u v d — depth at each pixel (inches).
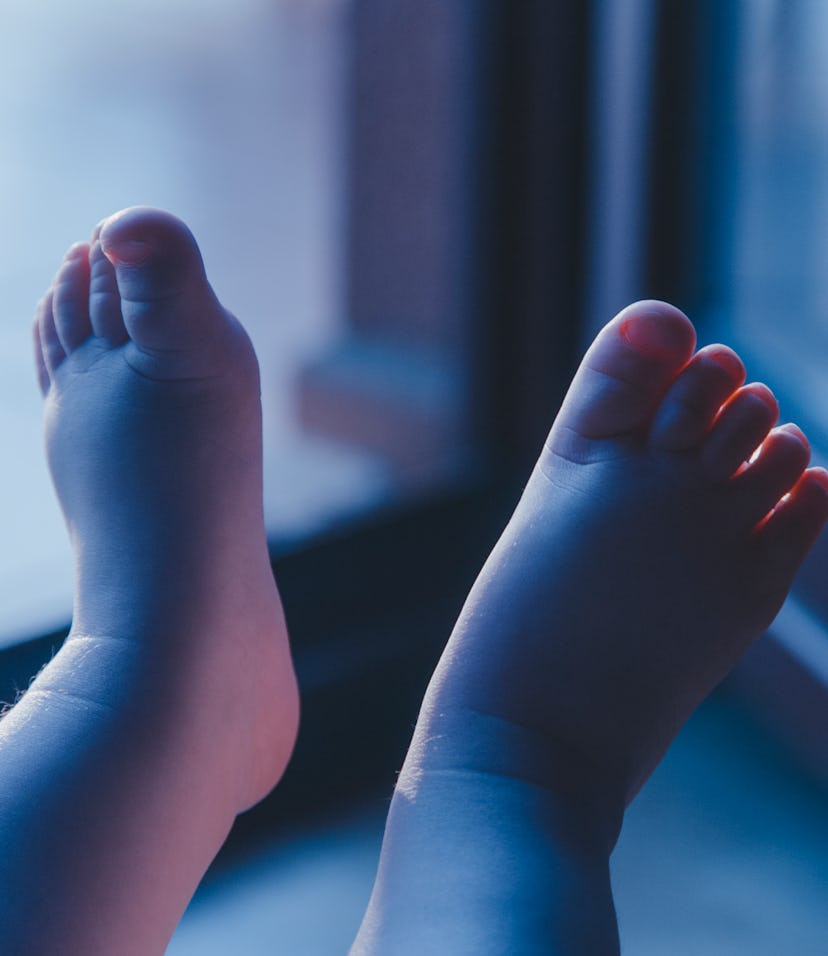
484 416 58.5
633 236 52.9
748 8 50.1
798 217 53.0
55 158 98.1
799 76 51.6
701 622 31.5
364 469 58.6
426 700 30.8
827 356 52.1
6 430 58.7
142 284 30.8
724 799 46.4
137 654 29.5
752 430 31.4
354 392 62.9
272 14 145.1
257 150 103.1
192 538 31.5
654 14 49.7
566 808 28.0
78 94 115.8
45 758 26.7
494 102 54.7
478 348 58.1
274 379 67.6
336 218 65.1
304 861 42.9
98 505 32.1
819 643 47.9
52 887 24.9
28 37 134.4
